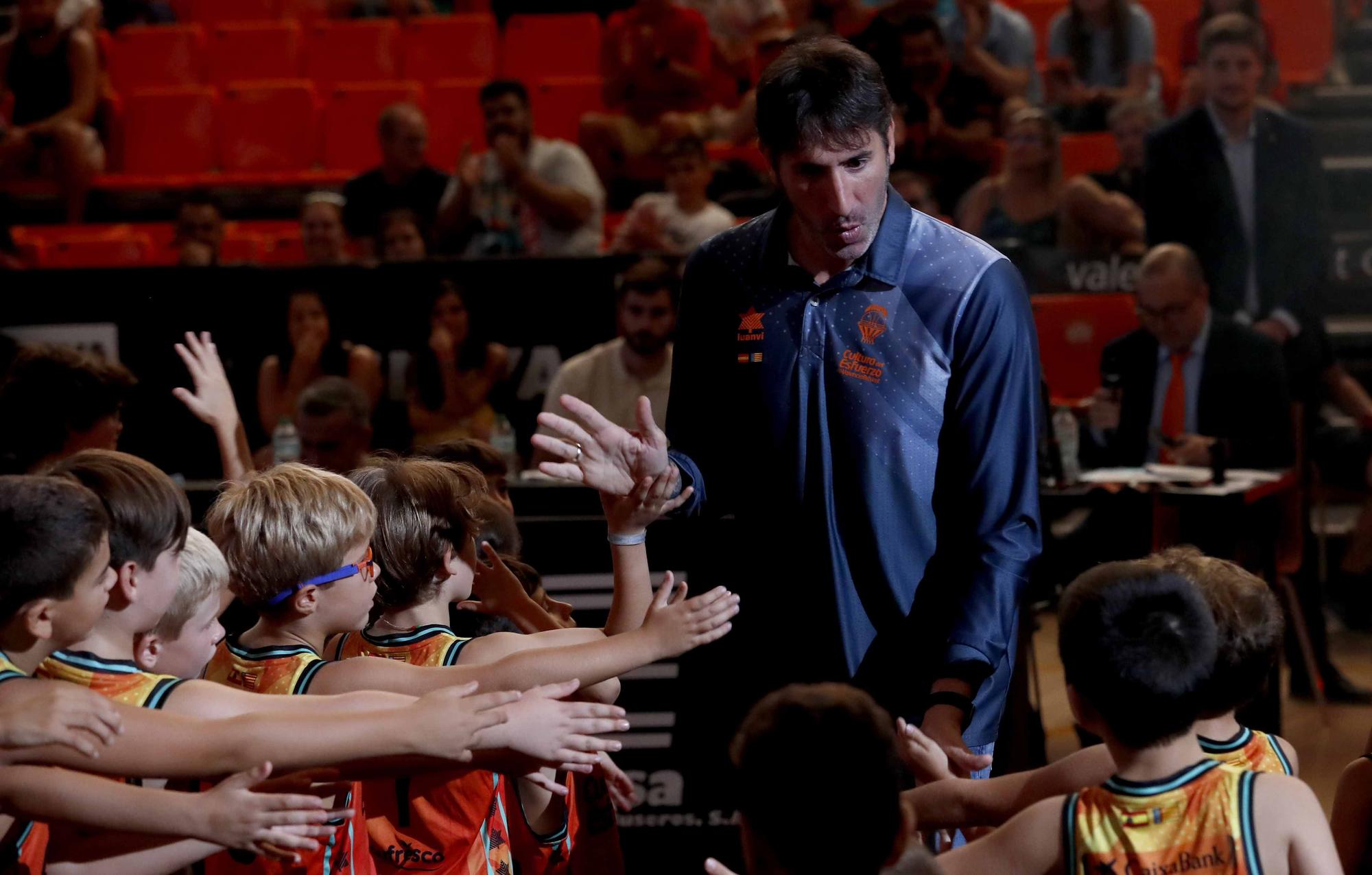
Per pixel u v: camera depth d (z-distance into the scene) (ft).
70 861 20.03
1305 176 61.46
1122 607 17.25
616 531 22.25
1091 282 61.82
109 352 51.88
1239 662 20.22
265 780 19.45
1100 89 76.38
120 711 18.51
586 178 66.59
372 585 22.79
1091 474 45.80
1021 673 39.01
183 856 20.31
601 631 22.80
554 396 50.85
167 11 93.09
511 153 64.75
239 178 80.69
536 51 88.28
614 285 52.31
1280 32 82.23
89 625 18.61
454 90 83.56
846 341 22.99
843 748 15.05
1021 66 78.18
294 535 21.93
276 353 52.03
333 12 93.09
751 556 23.93
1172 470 45.98
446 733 18.44
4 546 17.71
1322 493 61.16
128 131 83.82
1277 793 17.06
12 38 81.66
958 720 21.07
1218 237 61.77
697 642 20.92
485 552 27.20
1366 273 71.82
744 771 15.33
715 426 24.21
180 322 51.83
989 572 22.04
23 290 51.72
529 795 25.98
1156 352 53.57
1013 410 22.59
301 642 22.34
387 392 52.54
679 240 64.44
